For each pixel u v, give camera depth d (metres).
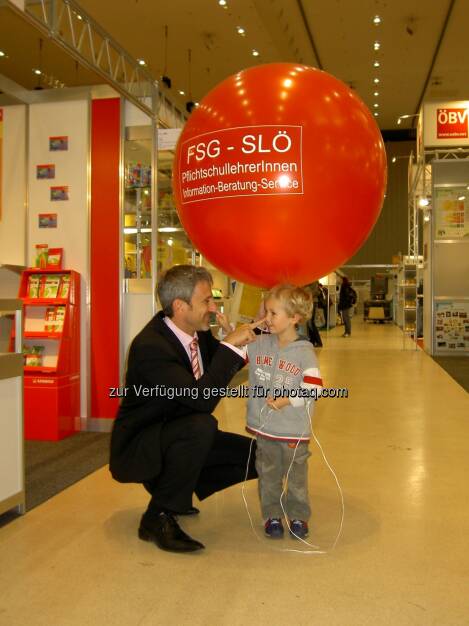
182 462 2.10
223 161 1.86
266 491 2.25
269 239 1.89
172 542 2.13
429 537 2.27
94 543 2.21
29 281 4.25
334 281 16.69
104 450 3.68
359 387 6.07
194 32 10.45
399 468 3.21
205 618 1.67
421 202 9.87
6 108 4.35
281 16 10.05
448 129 9.57
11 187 4.36
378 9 10.04
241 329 2.16
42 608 1.73
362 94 14.98
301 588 1.86
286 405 2.15
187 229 2.11
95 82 12.45
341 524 2.39
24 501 2.53
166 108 4.79
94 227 4.27
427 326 9.77
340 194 1.85
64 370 4.04
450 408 4.93
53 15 3.13
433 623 1.65
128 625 1.64
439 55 12.10
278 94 1.86
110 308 4.26
